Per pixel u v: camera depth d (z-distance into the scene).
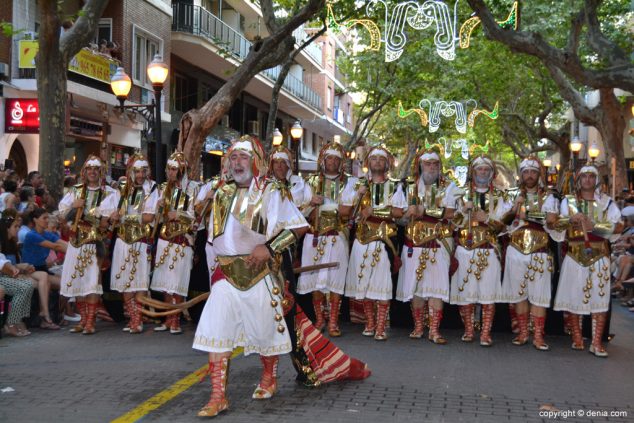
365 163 8.85
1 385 6.11
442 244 8.52
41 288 9.11
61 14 11.18
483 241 8.46
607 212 7.87
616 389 6.29
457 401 5.75
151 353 7.57
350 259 8.79
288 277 5.75
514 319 9.29
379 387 6.14
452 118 32.78
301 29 37.59
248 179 5.39
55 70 11.59
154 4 22.25
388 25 15.91
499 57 25.91
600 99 20.23
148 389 5.98
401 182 8.68
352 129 58.88
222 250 5.36
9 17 16.91
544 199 8.22
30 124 16.72
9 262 8.59
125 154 22.25
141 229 8.88
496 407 5.60
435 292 8.40
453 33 14.37
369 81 28.16
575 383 6.49
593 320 7.93
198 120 13.01
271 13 14.70
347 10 16.77
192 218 8.98
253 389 6.01
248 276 5.32
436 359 7.44
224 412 5.31
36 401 5.59
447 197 8.45
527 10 18.44
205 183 8.97
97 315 9.69
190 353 7.57
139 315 8.95
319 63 43.38
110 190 8.88
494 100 30.94
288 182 8.47
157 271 8.95
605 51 12.96
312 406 5.50
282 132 39.72
